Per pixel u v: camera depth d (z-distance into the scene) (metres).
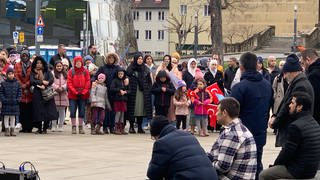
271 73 21.59
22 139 18.20
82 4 42.88
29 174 8.95
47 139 18.31
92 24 42.12
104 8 43.19
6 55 20.53
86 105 20.44
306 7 80.81
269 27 77.25
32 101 19.28
